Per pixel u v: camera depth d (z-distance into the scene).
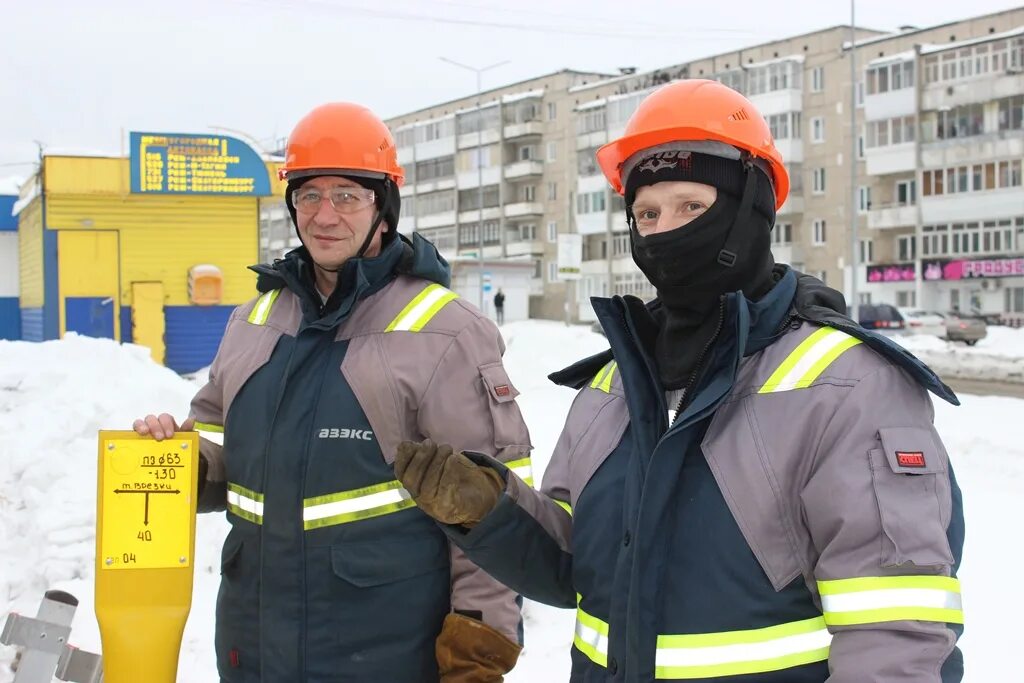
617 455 1.90
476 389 2.49
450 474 1.89
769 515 1.62
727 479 1.66
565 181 54.81
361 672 2.36
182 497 2.40
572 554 1.98
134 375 7.16
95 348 7.27
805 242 44.47
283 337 2.57
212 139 14.87
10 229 17.84
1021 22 39.66
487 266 44.19
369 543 2.37
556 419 10.53
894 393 1.61
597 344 15.80
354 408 2.41
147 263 14.92
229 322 2.80
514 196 57.84
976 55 38.41
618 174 2.03
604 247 51.84
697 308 1.85
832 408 1.61
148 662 2.35
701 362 1.81
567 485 2.06
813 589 1.62
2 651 4.12
